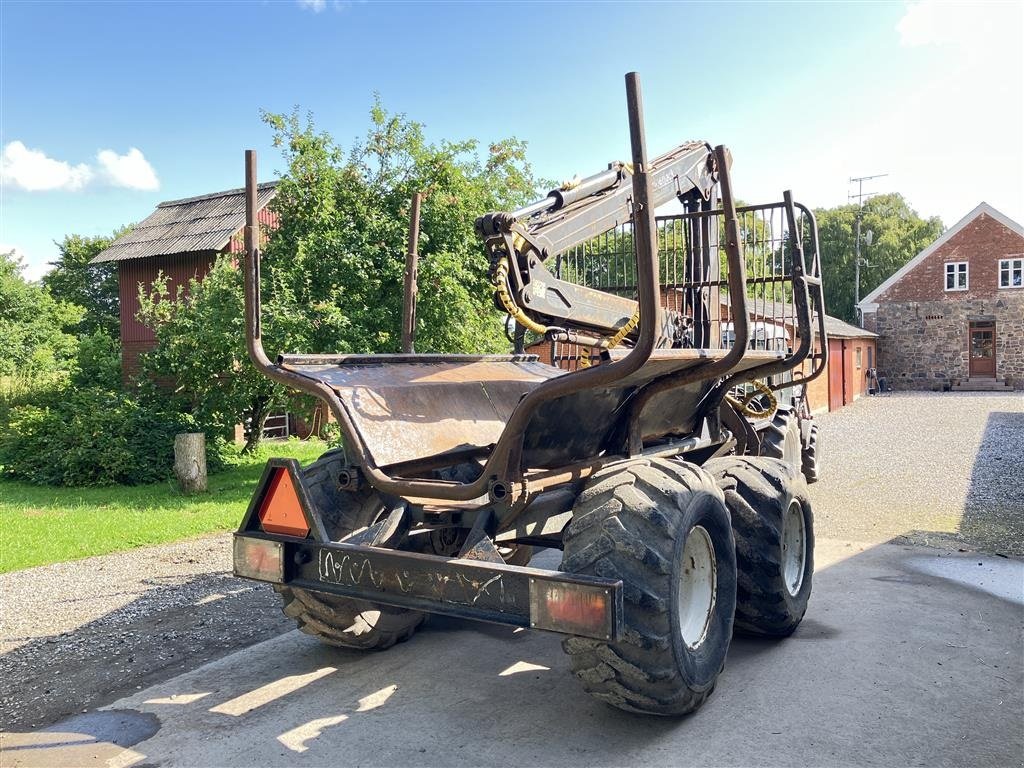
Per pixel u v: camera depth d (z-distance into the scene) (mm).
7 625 4723
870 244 48062
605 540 2807
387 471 3363
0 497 9344
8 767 2945
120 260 18312
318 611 3711
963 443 13602
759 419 6793
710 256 5371
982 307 30531
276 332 9273
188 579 5762
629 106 2547
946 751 2926
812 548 4410
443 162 9914
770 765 2838
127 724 3301
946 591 5023
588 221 3900
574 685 3617
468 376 4215
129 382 14344
